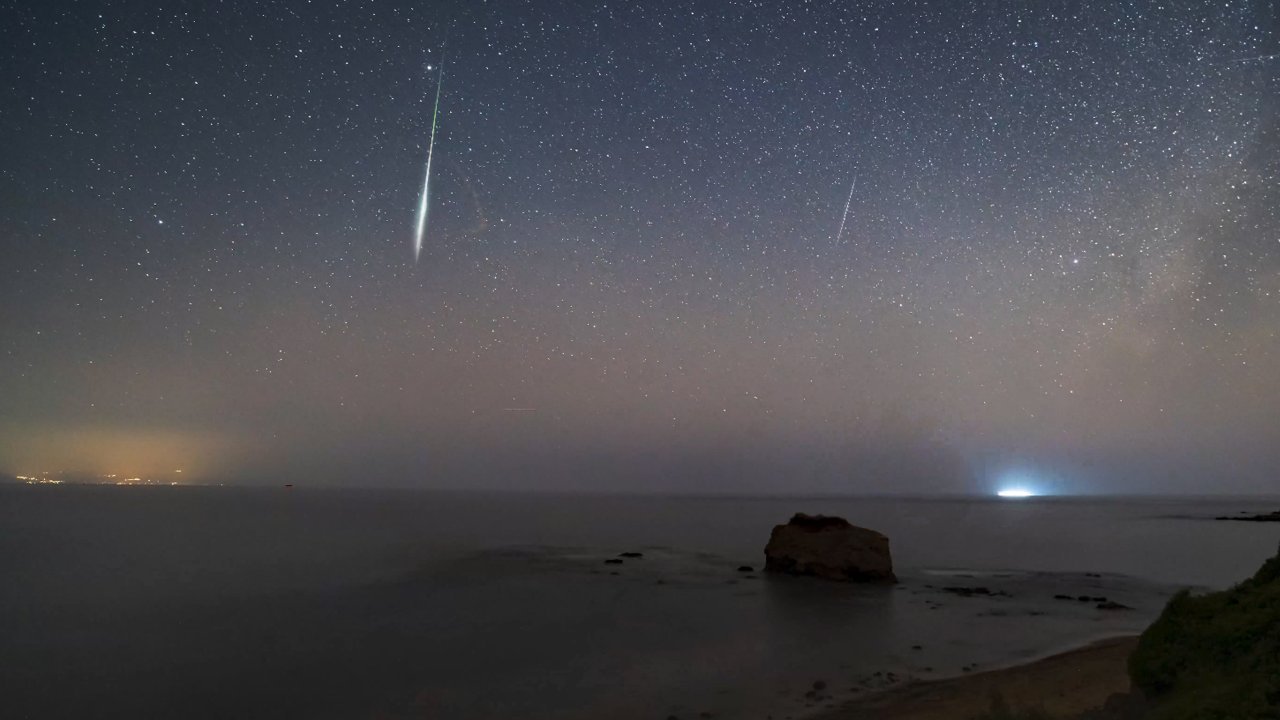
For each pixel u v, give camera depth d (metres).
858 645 21.70
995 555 54.22
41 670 19.59
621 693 16.55
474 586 36.59
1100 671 15.70
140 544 61.03
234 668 19.61
